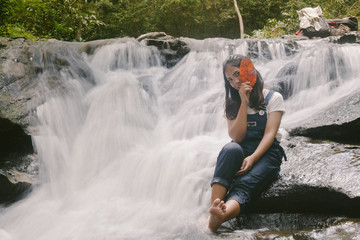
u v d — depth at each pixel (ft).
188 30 62.13
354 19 31.83
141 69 18.31
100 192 10.54
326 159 9.05
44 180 11.30
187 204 9.24
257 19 60.29
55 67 15.29
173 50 18.95
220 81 17.56
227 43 19.12
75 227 8.49
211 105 14.58
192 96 16.47
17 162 11.53
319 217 8.01
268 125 8.61
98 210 9.34
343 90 16.01
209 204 9.02
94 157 12.56
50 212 9.69
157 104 15.35
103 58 17.81
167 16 60.18
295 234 7.01
